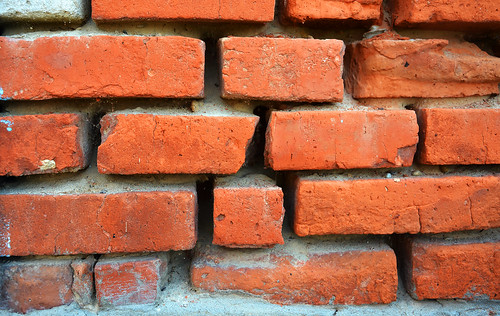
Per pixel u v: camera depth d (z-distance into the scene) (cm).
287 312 99
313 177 98
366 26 104
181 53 90
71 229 92
